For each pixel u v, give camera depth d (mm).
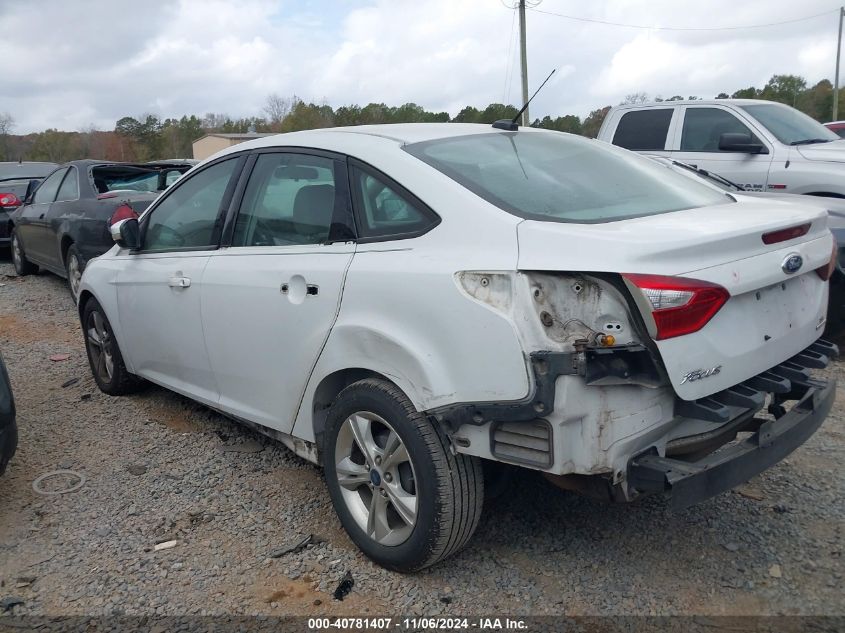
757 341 2824
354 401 3186
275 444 4566
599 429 2594
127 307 4836
